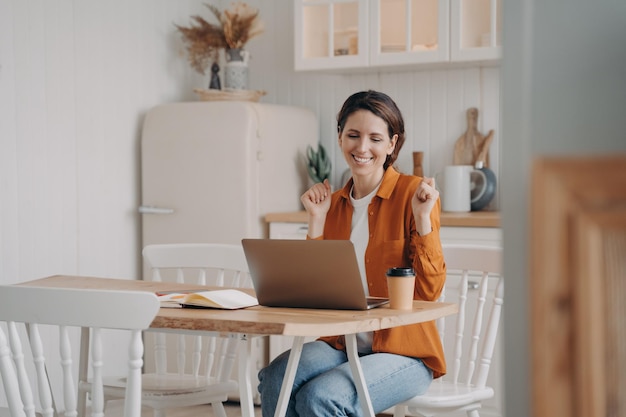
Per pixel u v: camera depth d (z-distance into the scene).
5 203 4.20
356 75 5.22
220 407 3.00
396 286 2.41
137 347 2.07
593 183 0.88
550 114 0.93
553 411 0.89
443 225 4.33
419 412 2.81
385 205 2.80
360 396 2.45
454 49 4.54
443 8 4.55
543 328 0.89
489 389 2.90
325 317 2.25
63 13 4.50
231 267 3.31
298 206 5.12
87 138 4.66
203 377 3.19
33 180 4.35
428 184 2.67
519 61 0.94
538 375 0.90
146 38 5.04
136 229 5.00
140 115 5.01
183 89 5.34
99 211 4.74
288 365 2.40
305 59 4.88
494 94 4.87
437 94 5.00
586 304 0.87
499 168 4.87
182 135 4.80
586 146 0.92
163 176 4.85
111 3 4.79
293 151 5.06
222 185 4.72
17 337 2.27
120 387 2.98
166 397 2.86
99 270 4.74
